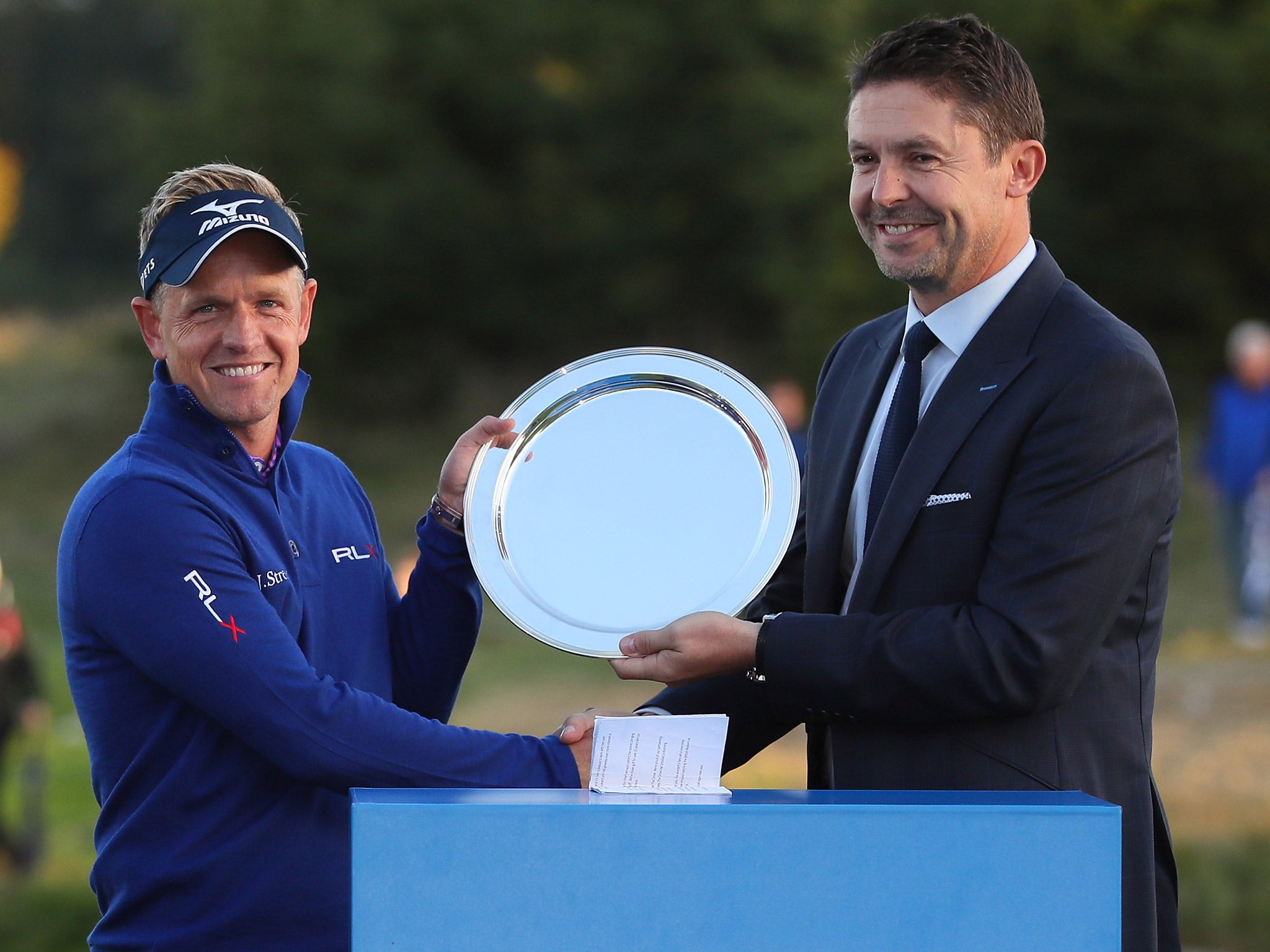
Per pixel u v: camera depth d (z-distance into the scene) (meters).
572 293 72.00
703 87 71.00
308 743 7.02
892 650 7.03
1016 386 7.34
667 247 71.25
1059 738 7.24
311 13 69.75
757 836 5.80
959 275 7.57
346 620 8.12
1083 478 7.03
